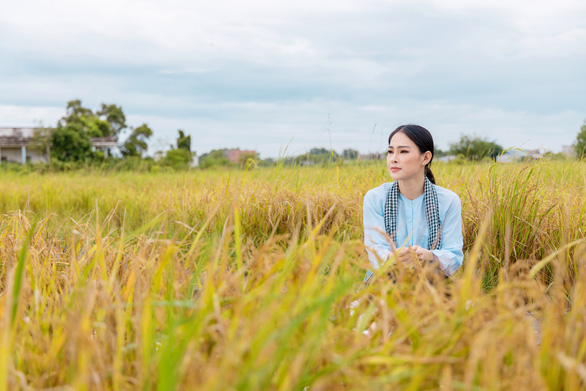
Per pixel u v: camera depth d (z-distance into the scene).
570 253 3.07
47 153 39.12
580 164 5.94
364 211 3.17
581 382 1.34
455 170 6.30
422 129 2.96
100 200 7.53
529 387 1.28
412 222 3.05
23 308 1.91
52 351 1.54
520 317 1.45
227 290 1.78
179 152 33.47
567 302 2.47
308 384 1.33
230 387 1.15
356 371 1.30
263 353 1.19
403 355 1.41
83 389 1.23
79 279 2.04
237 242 1.95
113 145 48.91
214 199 5.06
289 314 1.37
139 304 1.58
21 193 8.74
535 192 3.67
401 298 1.71
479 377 1.34
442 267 2.70
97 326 1.62
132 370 1.58
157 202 5.95
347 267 1.95
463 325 1.44
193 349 1.30
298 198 4.75
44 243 2.81
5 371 1.28
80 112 64.75
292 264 1.73
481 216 3.68
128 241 2.93
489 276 3.34
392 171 2.97
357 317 1.69
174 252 2.08
